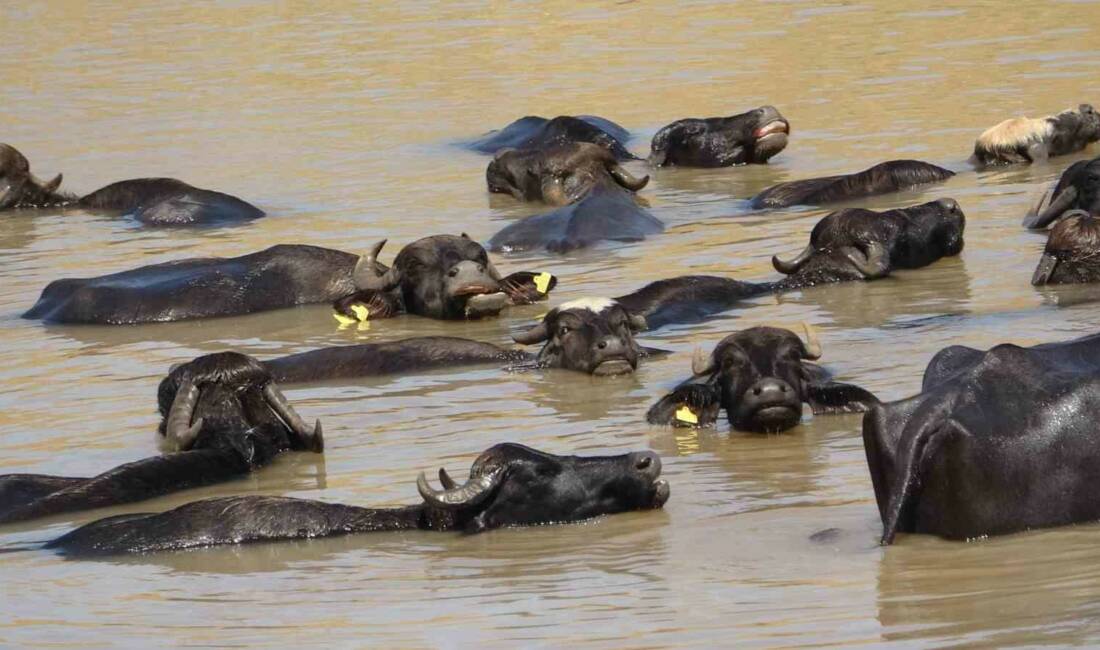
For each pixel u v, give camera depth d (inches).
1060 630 1385.3
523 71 5118.1
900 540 1620.3
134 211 3730.3
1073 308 2507.4
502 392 2319.1
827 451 1971.0
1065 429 1615.4
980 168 3607.3
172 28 6245.1
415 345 2496.3
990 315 2507.4
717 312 2682.1
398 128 4456.2
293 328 2800.2
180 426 2060.8
